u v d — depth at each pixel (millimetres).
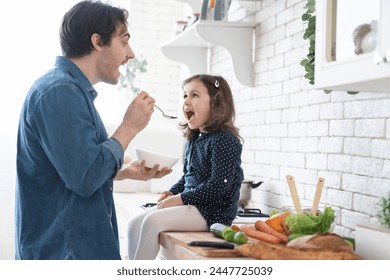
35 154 1650
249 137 2967
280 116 2584
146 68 4637
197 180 2178
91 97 1758
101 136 1755
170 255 1982
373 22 1362
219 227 1856
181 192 2342
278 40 2625
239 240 1673
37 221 1671
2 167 3803
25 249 1666
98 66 1789
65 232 1642
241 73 2914
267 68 2748
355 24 1439
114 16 1757
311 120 2285
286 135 2514
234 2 3297
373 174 1848
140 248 2039
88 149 1573
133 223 2201
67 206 1649
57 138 1558
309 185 2281
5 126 3840
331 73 1534
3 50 3936
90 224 1669
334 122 2107
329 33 1566
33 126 1625
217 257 1525
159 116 4621
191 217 2062
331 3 1567
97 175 1593
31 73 3982
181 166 3461
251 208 2691
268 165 2703
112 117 4430
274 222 1838
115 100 4441
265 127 2756
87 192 1591
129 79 4398
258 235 1760
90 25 1729
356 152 1954
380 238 1466
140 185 3740
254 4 2949
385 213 1507
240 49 2908
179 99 4578
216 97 2221
